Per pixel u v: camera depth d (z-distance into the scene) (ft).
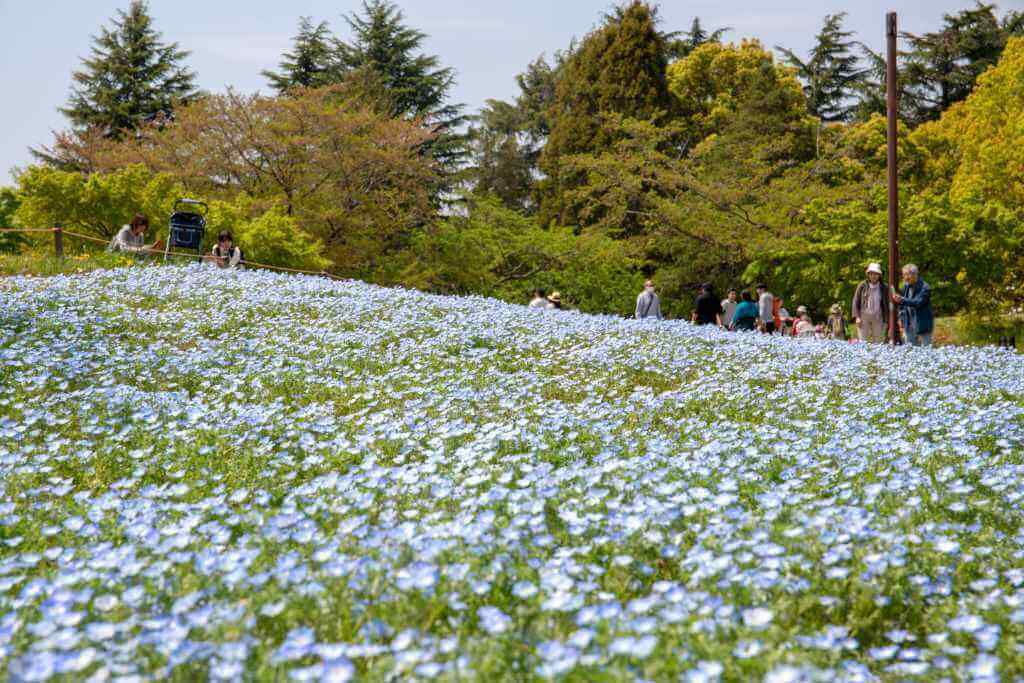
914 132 151.23
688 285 116.57
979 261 92.07
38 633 11.27
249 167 90.79
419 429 24.38
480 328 44.09
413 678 10.10
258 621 12.11
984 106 138.92
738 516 15.56
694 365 38.68
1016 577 13.89
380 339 40.34
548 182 141.90
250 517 16.88
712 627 11.32
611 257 108.17
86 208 71.10
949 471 19.24
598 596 12.76
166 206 73.87
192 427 24.99
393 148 94.53
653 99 135.64
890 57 57.82
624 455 22.49
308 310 46.62
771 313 73.31
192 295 47.24
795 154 139.33
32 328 36.91
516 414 27.32
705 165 124.88
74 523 16.58
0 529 16.87
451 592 12.62
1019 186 121.90
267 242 73.77
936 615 12.82
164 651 10.52
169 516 17.26
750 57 162.50
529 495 17.37
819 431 25.35
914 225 91.66
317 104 91.04
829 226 100.89
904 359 40.60
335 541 14.82
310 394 30.76
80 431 25.40
